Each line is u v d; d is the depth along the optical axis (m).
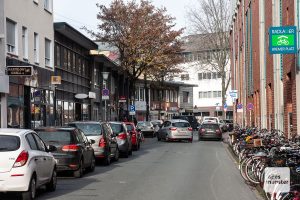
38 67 29.14
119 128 25.02
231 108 96.31
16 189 10.94
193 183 15.12
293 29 16.47
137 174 17.50
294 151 11.73
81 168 16.33
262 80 33.50
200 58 84.25
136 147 30.28
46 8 31.28
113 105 54.53
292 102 21.86
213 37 62.59
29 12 27.77
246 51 47.41
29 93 27.97
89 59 44.78
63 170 15.70
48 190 13.19
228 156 25.75
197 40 74.38
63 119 35.97
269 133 20.14
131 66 47.34
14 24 25.70
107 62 48.56
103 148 20.16
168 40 46.84
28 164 11.16
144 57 46.59
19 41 26.08
